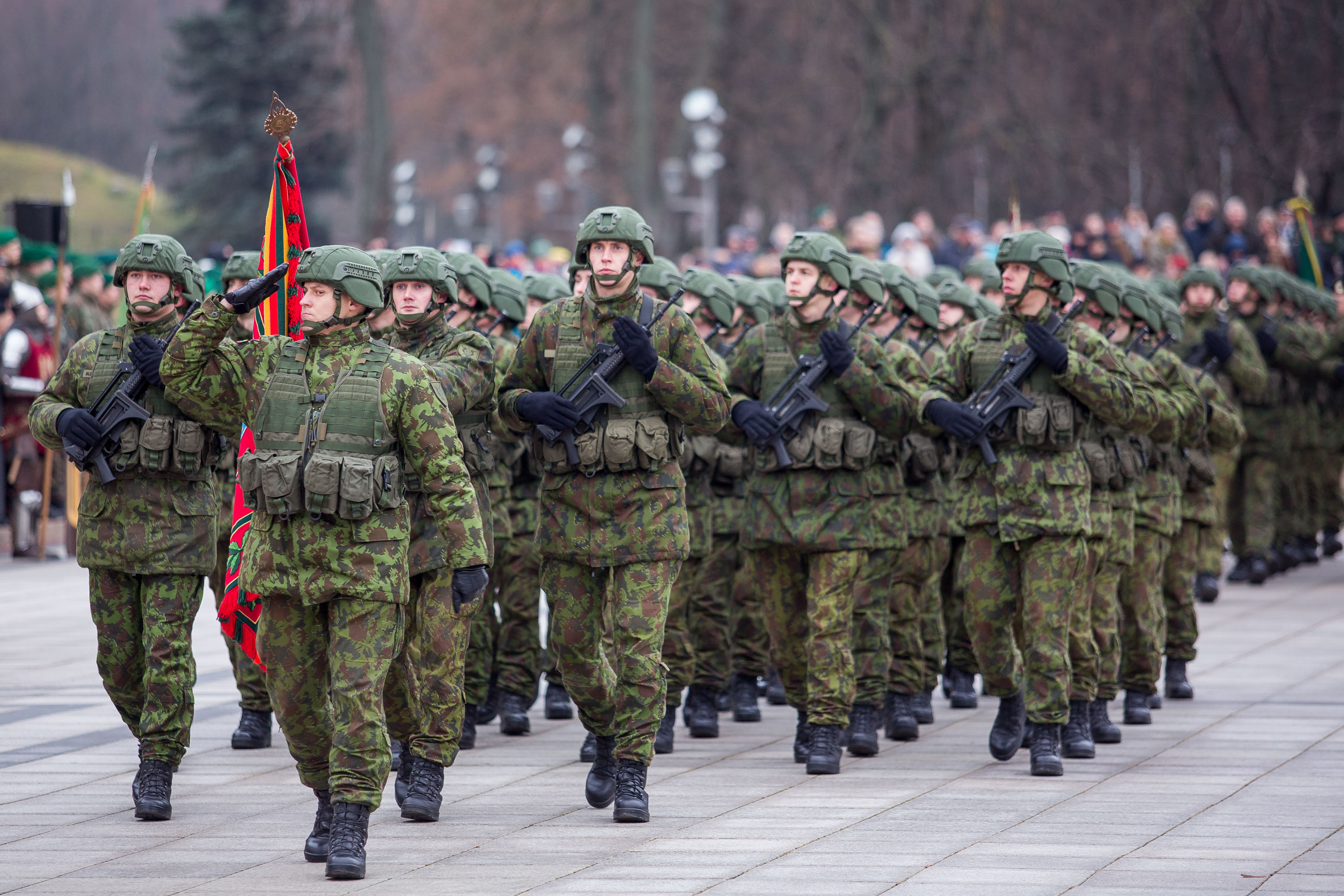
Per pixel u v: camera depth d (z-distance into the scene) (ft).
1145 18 386.73
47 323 185.16
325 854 70.54
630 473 79.41
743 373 93.66
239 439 82.02
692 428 81.76
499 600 103.19
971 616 92.63
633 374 80.18
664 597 79.15
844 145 401.29
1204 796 82.53
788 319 93.61
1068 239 256.52
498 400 82.58
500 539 100.68
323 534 68.08
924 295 113.09
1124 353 94.94
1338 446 179.42
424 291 87.66
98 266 186.80
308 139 533.96
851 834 74.90
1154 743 97.55
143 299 81.05
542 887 66.13
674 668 97.14
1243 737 98.63
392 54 504.84
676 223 527.81
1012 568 92.07
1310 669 122.11
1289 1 337.31
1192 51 362.12
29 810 81.20
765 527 90.74
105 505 79.51
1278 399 164.04
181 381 72.90
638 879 67.26
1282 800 81.35
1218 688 115.65
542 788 86.43
